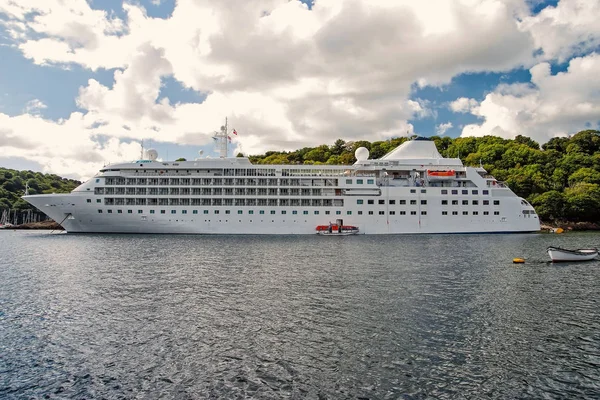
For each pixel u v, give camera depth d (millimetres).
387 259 45406
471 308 25344
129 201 80125
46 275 36688
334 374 16422
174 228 80000
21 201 163625
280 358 17906
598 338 20297
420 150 90250
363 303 26328
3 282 33719
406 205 81500
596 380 16016
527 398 14719
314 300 27109
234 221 80188
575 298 27828
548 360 17781
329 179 82875
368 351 18625
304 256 48031
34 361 17859
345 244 62188
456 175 84500
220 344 19516
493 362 17562
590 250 44750
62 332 21328
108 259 46156
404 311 24609
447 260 44562
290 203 81062
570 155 141000
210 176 81625
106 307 25812
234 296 28281
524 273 36906
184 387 15453
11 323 22797
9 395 15016
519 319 23172
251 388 15320
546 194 113125
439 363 17453
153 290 30281
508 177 128000
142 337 20516
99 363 17609
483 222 82625
